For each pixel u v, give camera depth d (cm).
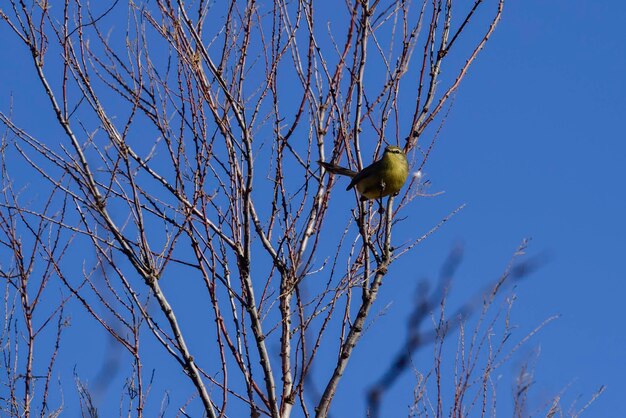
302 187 893
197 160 822
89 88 809
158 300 773
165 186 825
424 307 586
